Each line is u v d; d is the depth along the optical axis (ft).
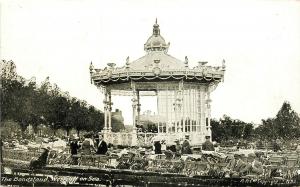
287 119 191.83
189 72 137.39
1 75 258.98
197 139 141.69
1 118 247.09
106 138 146.20
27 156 128.77
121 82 144.87
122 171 108.88
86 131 294.87
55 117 277.85
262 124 197.77
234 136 197.98
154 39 150.10
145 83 141.90
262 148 155.43
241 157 104.32
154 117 174.19
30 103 265.95
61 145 144.46
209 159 106.52
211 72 142.82
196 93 144.56
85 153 124.36
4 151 132.57
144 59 147.54
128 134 140.46
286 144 156.04
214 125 201.67
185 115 140.26
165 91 140.05
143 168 110.73
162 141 129.29
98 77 147.43
